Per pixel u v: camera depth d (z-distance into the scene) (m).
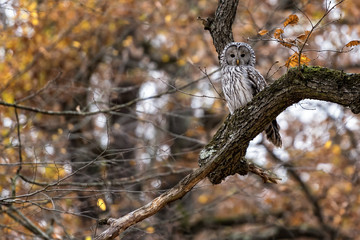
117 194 14.20
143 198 14.68
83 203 14.25
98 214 13.95
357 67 17.73
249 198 17.45
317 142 17.69
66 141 14.61
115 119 18.42
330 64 13.56
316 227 20.05
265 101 9.29
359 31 15.93
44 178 13.97
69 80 17.34
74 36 17.72
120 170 15.52
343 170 18.47
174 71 21.33
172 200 9.95
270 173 12.09
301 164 18.06
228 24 11.43
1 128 15.06
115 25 19.12
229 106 12.49
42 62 16.88
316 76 8.80
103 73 19.42
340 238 19.38
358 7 16.12
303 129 18.17
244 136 9.58
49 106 16.73
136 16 18.84
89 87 15.87
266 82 12.32
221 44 11.52
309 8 15.52
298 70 8.80
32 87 16.23
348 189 18.19
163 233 15.57
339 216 18.58
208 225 19.77
